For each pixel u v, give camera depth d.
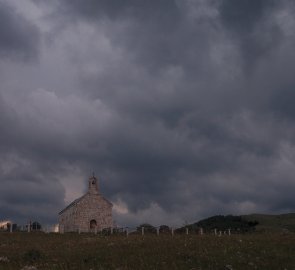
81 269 52.97
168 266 52.97
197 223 118.31
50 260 57.78
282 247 60.69
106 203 114.94
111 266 53.72
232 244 63.56
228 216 123.25
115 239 73.25
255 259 55.09
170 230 93.25
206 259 55.22
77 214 111.94
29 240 78.75
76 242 72.50
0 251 65.94
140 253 59.12
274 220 130.00
